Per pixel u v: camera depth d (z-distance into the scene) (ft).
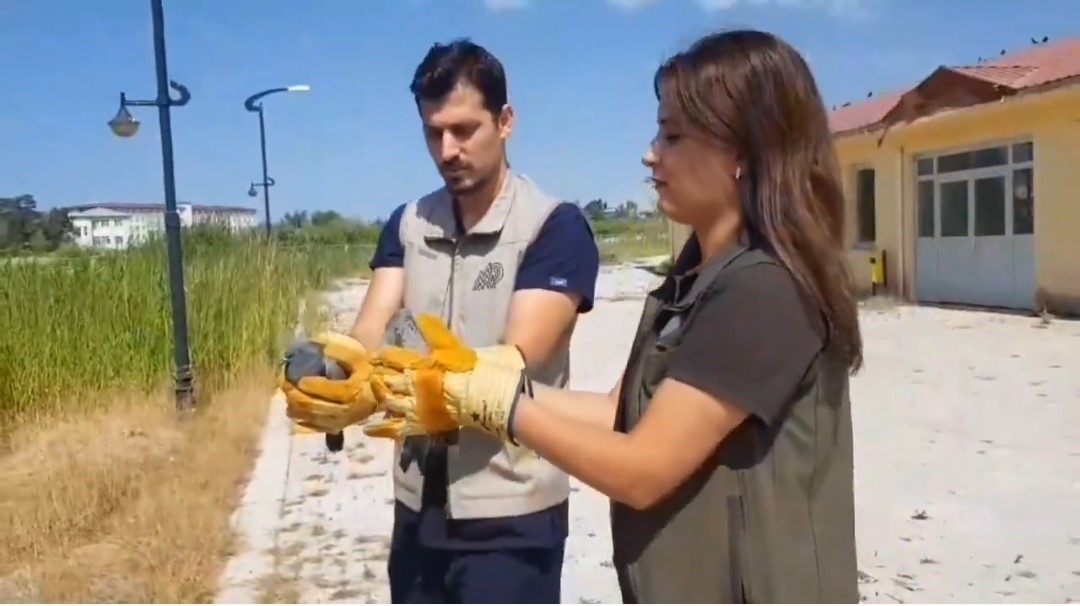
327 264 86.38
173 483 22.20
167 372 31.89
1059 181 50.90
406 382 6.37
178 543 18.45
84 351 31.04
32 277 32.45
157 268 34.50
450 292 9.41
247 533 19.88
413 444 9.57
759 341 5.84
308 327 41.65
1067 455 24.13
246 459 25.66
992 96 52.06
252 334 34.58
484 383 6.24
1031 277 53.26
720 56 6.17
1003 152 55.47
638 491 5.97
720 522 6.10
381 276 10.01
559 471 9.54
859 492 21.67
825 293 5.97
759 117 6.07
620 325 56.18
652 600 6.25
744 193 6.20
